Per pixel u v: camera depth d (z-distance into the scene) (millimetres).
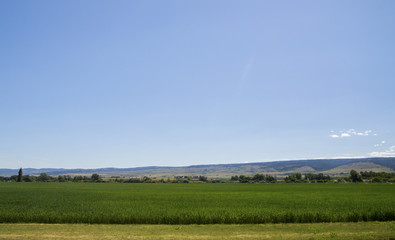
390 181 149000
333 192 72125
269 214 28172
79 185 118688
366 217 28500
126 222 26953
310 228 23766
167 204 40562
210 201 46094
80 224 26047
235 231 22531
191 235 20641
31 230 22672
